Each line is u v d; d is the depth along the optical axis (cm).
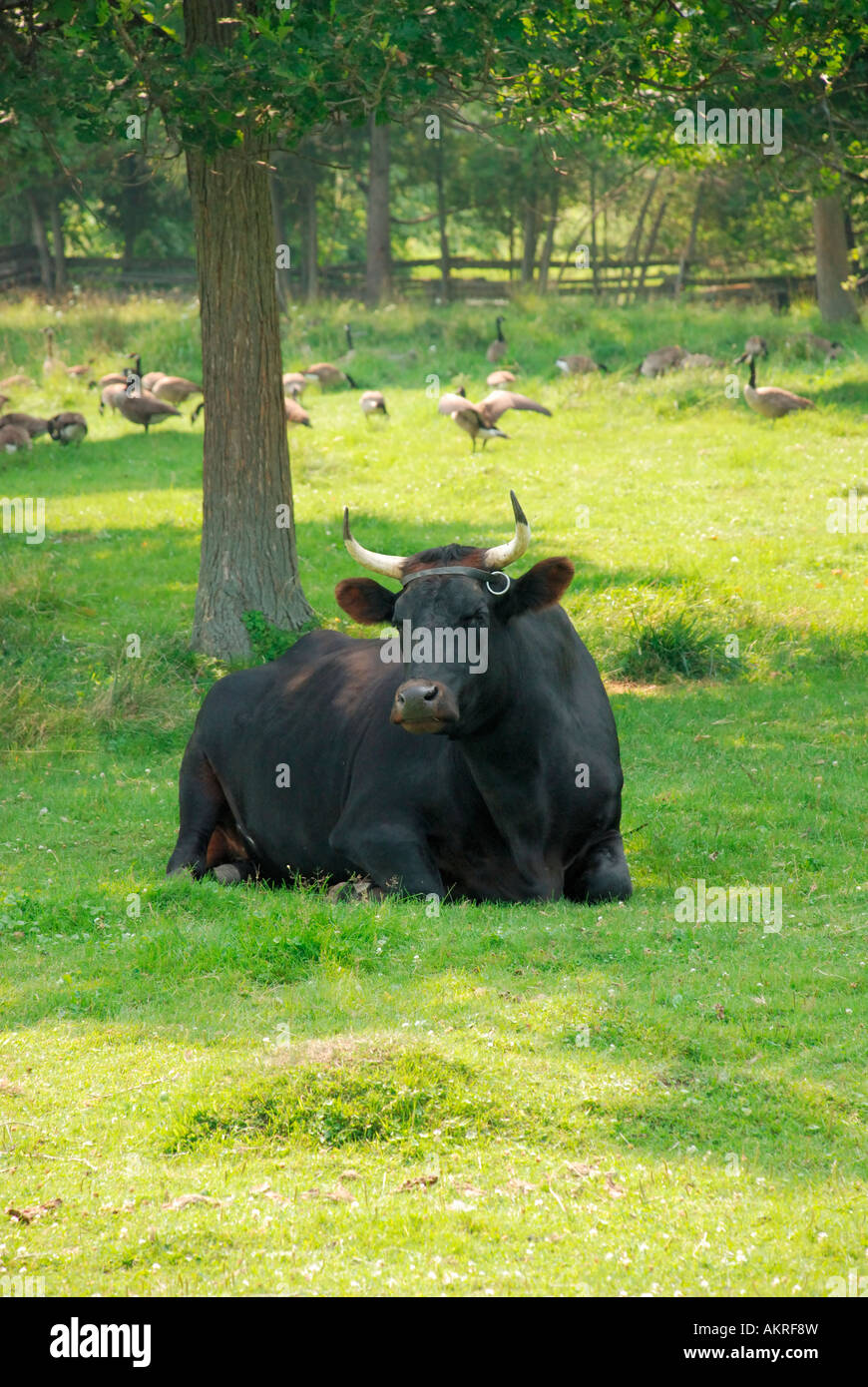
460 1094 484
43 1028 574
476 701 669
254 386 1348
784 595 1492
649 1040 531
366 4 1032
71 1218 415
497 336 3475
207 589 1375
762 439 2342
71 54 1262
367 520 1906
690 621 1347
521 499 2020
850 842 834
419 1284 376
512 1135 466
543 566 673
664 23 1322
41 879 810
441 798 742
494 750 703
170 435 2675
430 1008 569
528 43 1081
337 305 4069
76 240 5319
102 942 686
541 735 714
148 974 634
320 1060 505
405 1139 464
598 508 1953
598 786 750
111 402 2716
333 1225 410
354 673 839
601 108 1391
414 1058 501
